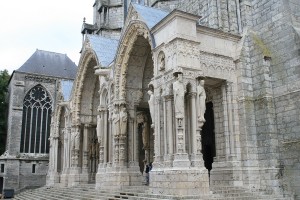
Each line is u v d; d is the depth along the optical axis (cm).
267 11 2175
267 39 2148
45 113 6066
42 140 5922
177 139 1722
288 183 1877
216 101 2198
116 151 2461
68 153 3631
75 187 3070
